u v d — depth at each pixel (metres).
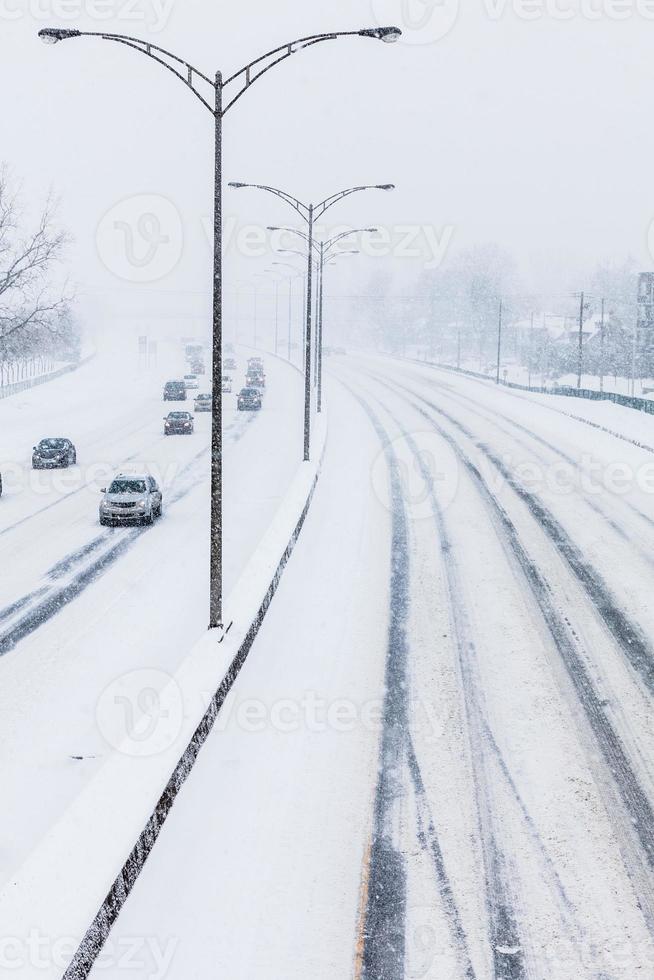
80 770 11.48
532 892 8.60
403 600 18.25
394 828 9.72
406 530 24.70
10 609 18.38
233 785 10.65
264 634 16.22
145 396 75.38
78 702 13.63
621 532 24.45
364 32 14.77
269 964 7.60
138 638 16.53
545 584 19.41
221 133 14.78
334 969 7.54
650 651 15.39
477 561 21.33
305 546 22.89
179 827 9.70
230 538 24.81
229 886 8.66
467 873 8.90
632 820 9.95
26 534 25.69
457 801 10.32
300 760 11.30
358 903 8.41
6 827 10.12
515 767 11.18
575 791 10.58
